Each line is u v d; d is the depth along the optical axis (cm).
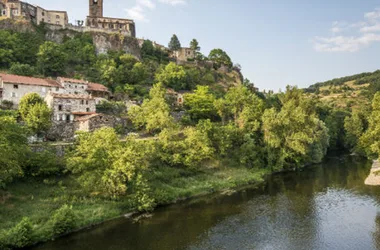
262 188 6731
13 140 4800
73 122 7606
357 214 4966
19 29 13275
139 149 5584
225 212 5166
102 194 5262
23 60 11775
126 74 12350
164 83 13250
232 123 9756
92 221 4528
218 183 6706
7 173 4553
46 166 5331
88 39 14662
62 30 14612
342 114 14000
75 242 3984
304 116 8638
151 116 8100
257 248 3850
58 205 4703
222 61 19575
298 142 8162
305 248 3847
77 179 5075
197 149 7062
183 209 5306
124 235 4222
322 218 4831
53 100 7656
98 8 16850
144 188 5244
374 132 5606
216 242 4022
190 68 16425
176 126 8119
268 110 8969
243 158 8094
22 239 3734
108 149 5331
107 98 10412
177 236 4203
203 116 10844
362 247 3850
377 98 6462
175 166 6962
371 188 6450
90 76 12025
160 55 17175
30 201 4684
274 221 4747
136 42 16025
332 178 7556
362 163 9462
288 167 8800
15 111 7325
